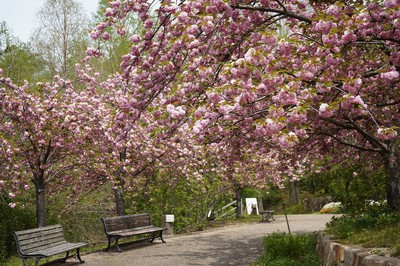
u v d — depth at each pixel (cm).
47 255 726
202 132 440
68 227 1166
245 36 532
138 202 1360
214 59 536
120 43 2108
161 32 498
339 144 935
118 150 1102
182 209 1372
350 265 450
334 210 2002
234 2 502
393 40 484
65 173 1174
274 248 783
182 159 1221
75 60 2411
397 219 584
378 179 806
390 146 723
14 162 936
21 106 928
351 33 438
